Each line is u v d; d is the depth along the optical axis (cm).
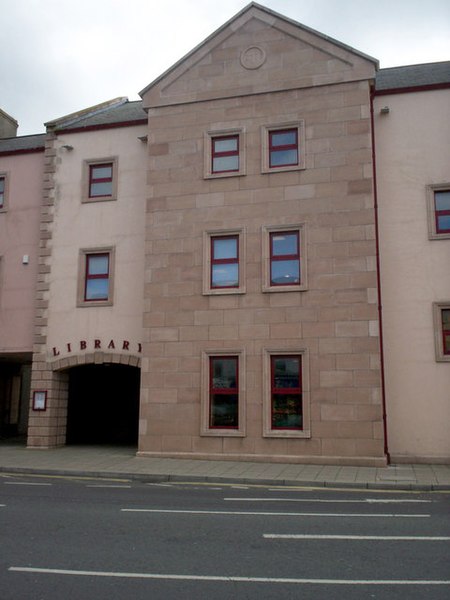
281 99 1777
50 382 1950
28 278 2083
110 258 1973
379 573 600
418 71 2058
